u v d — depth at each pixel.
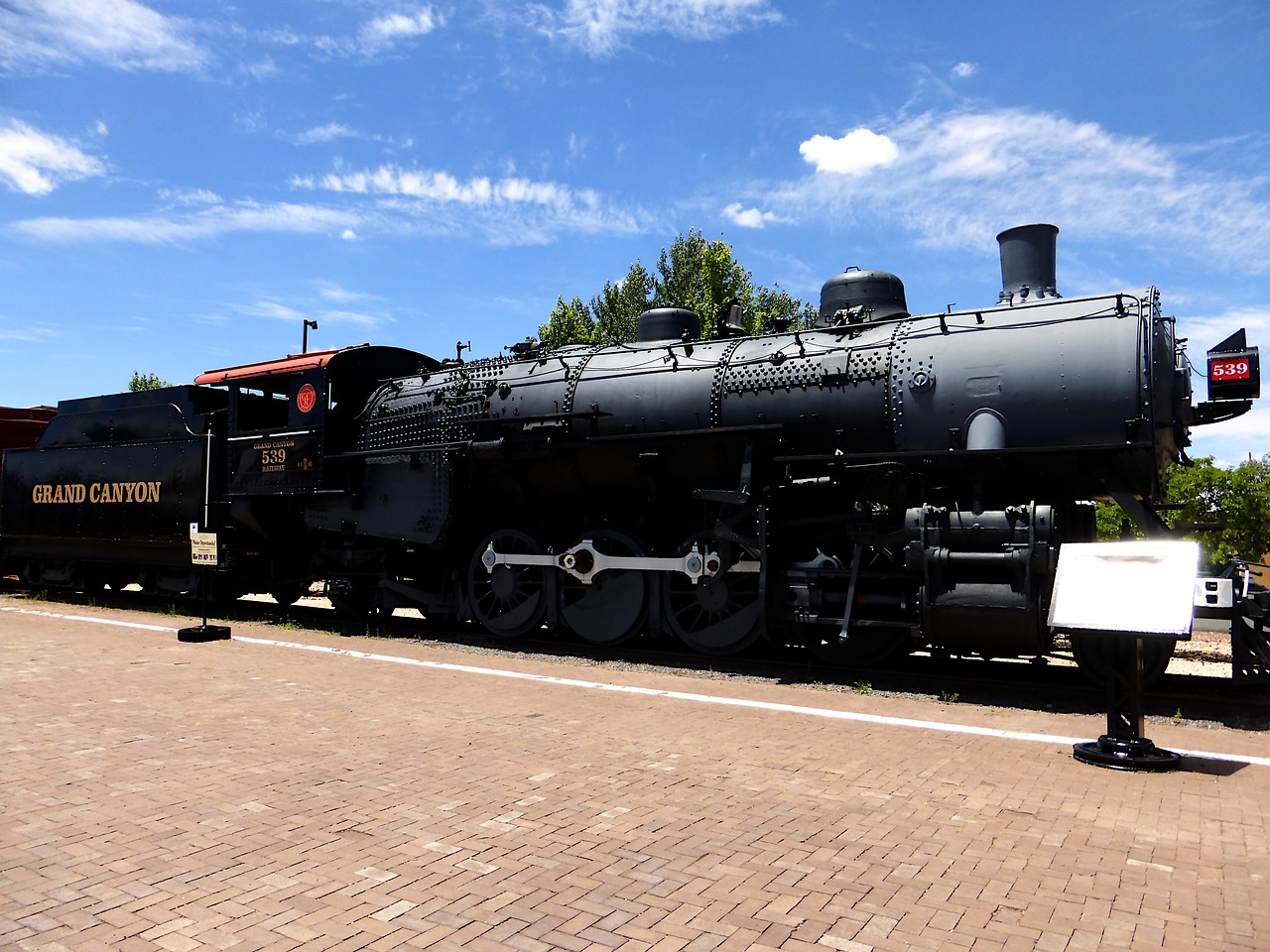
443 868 4.11
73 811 4.84
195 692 8.12
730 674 9.30
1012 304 9.15
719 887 3.93
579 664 9.88
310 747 6.27
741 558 9.84
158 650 10.66
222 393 15.12
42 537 17.03
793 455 9.57
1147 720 7.34
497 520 12.38
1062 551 6.26
